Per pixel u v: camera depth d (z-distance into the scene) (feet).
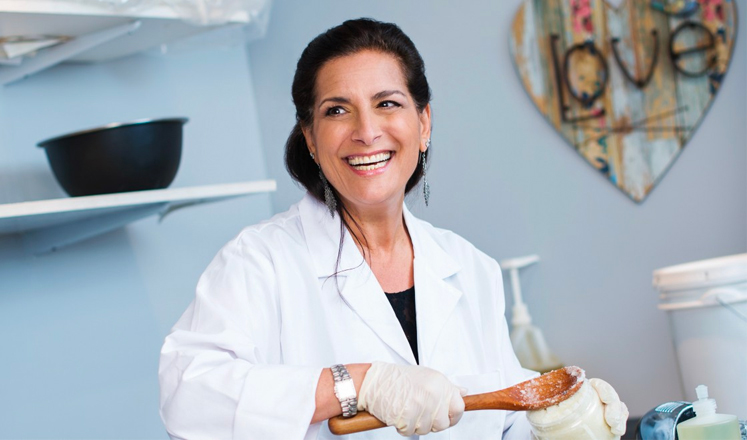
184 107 8.37
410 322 4.48
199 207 8.27
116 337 7.36
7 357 6.66
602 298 7.58
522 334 7.42
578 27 7.48
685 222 7.14
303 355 4.18
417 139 4.31
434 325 4.40
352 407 3.46
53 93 7.28
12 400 6.65
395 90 4.13
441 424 3.39
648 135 7.25
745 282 5.62
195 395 3.60
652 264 7.32
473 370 4.49
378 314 4.27
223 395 3.56
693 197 7.09
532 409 3.47
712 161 6.98
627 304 7.47
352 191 4.22
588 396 3.47
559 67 7.61
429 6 8.31
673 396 7.29
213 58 8.73
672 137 7.15
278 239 4.39
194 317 4.06
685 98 7.06
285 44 9.00
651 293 7.34
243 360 3.72
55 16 5.68
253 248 4.25
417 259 4.54
